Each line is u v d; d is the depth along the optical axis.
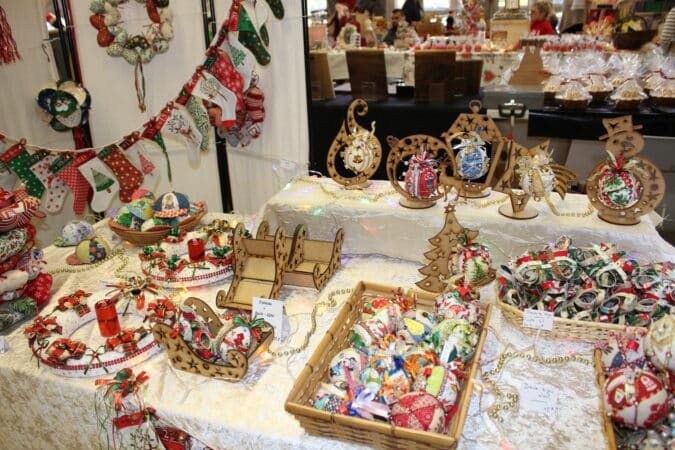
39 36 2.42
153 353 1.37
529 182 1.58
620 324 1.30
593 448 1.04
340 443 1.07
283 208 1.92
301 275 1.67
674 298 1.30
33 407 1.37
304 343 1.41
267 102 2.37
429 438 0.95
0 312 1.52
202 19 2.32
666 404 1.00
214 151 2.59
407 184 1.77
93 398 1.25
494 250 1.70
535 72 2.66
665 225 2.38
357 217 1.84
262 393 1.23
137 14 2.33
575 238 1.59
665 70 2.45
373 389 1.13
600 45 2.68
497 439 1.08
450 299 1.37
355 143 1.92
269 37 2.23
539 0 2.88
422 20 3.28
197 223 2.12
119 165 1.94
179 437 1.27
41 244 2.62
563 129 2.52
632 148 1.52
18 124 2.40
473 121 1.72
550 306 1.36
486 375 1.25
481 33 2.88
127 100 2.51
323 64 2.70
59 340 1.33
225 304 1.59
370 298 1.54
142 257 1.81
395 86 2.92
